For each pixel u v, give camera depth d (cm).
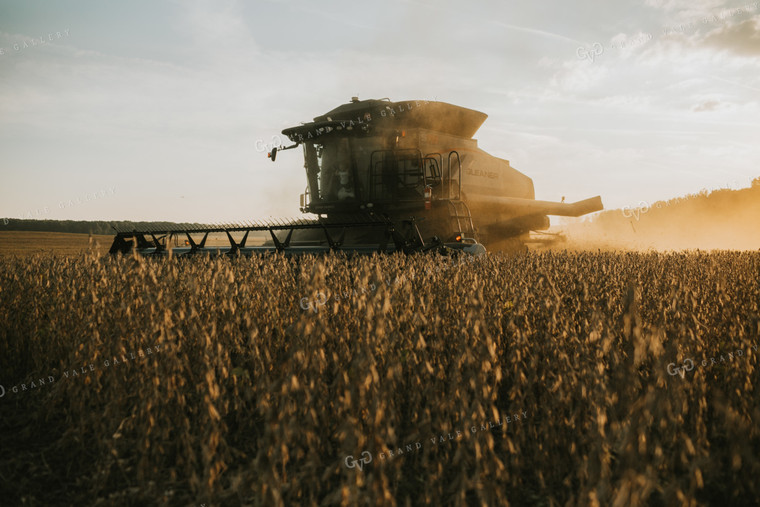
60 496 294
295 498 272
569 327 396
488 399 291
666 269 694
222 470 310
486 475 262
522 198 1672
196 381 397
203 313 459
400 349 372
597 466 221
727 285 539
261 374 375
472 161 1424
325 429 323
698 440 300
